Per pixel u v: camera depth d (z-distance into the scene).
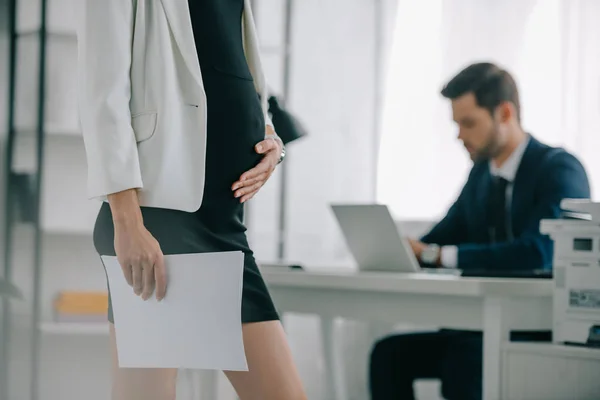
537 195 3.36
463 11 4.79
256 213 4.57
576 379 2.20
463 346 2.92
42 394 3.93
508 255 3.21
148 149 1.43
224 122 1.52
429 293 2.45
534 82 4.80
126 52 1.42
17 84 3.95
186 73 1.47
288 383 1.51
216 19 1.53
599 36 4.80
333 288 2.70
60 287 3.99
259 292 1.52
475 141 3.50
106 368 4.03
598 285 2.25
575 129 4.80
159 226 1.44
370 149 4.80
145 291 1.39
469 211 3.62
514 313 2.35
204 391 3.79
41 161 3.88
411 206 4.83
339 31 4.78
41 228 3.86
